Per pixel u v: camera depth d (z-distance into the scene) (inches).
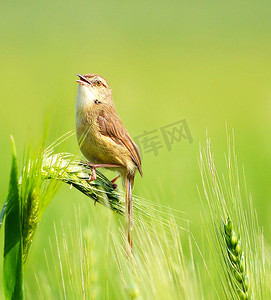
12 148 303.1
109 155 535.2
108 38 2573.8
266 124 1326.3
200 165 370.3
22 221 320.8
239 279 356.5
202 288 399.5
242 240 369.4
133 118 1314.0
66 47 2347.4
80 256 376.8
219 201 366.0
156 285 353.1
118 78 1840.6
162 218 399.9
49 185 328.8
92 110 535.5
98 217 425.4
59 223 652.1
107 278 401.4
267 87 1788.9
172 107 1486.2
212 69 2085.4
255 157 1050.1
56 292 418.0
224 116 1423.5
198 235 547.8
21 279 312.8
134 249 378.6
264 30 2817.4
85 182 381.7
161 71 2017.7
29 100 1533.0
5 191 868.6
